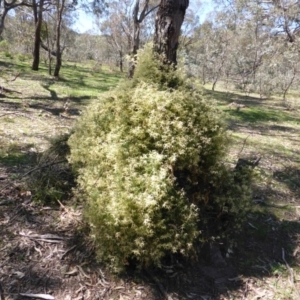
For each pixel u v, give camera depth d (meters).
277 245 2.71
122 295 1.93
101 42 38.53
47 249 2.18
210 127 2.26
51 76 13.29
